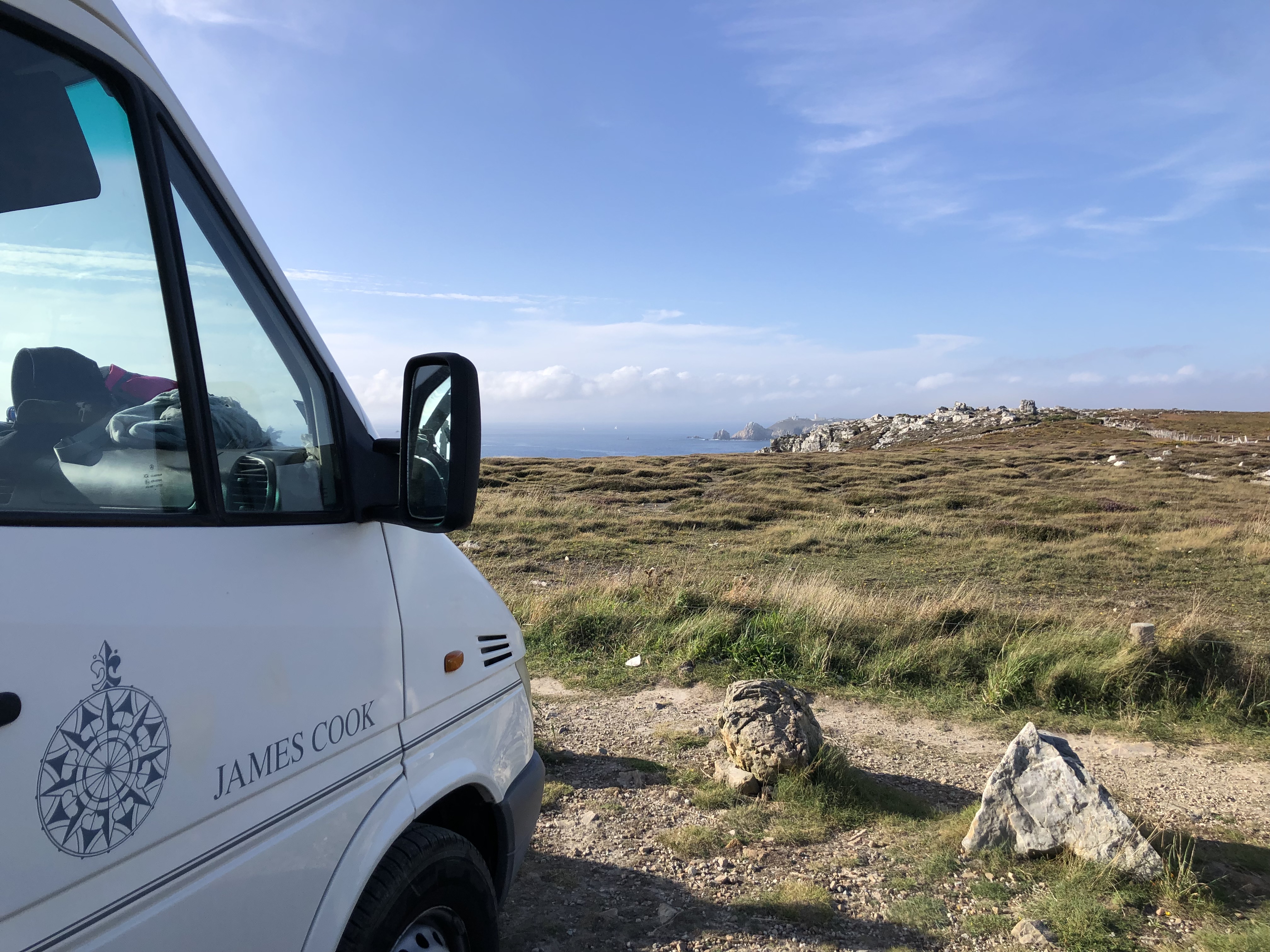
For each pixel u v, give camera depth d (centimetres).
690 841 416
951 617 859
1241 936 329
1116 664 681
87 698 129
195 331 163
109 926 132
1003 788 414
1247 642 866
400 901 200
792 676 727
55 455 143
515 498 2403
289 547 179
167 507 155
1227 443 5228
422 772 219
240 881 156
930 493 2738
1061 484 3100
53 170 149
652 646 805
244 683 159
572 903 360
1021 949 329
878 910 359
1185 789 510
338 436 202
